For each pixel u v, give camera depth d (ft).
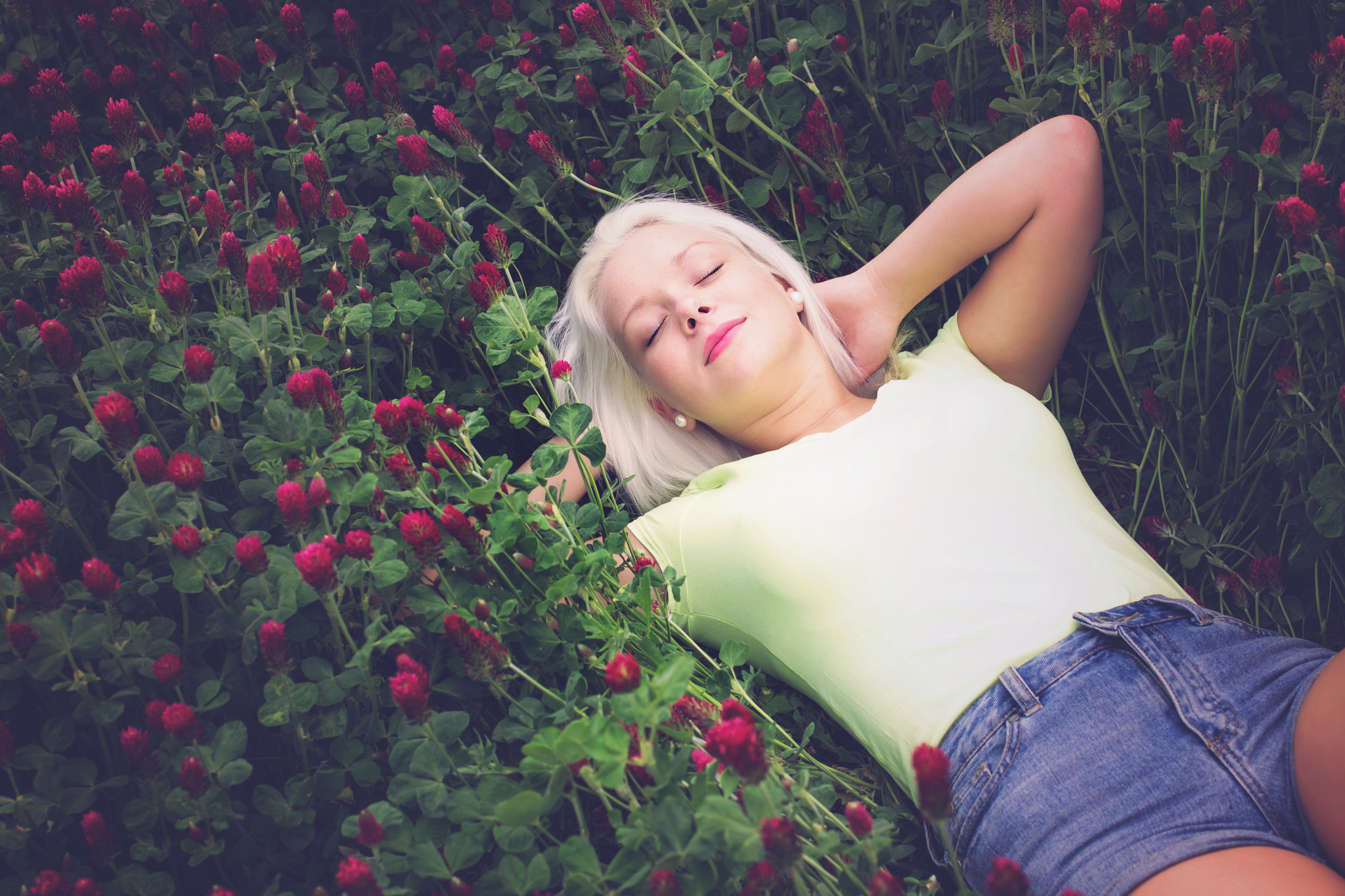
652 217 8.23
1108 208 8.36
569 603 5.92
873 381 8.22
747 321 7.22
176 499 5.32
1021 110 7.62
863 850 4.54
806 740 6.43
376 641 5.16
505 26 9.20
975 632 5.82
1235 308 7.69
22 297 7.48
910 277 7.83
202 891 5.91
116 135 7.64
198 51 9.01
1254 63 7.36
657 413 8.32
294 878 5.72
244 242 7.86
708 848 4.31
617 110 9.64
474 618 5.52
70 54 9.62
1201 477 7.87
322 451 6.28
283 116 8.98
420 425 5.92
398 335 7.98
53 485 6.00
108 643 5.29
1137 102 7.09
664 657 6.23
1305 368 6.96
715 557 6.83
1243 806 4.96
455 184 8.09
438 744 5.05
